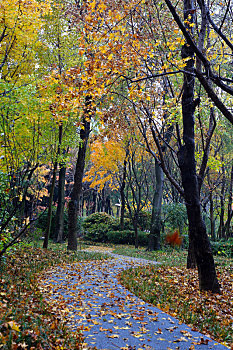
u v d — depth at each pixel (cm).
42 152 750
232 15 793
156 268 1027
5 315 394
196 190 770
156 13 780
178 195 2428
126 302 608
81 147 1420
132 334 439
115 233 2547
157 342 415
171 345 406
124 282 788
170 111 841
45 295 597
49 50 1203
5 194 608
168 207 1920
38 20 905
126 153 2083
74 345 379
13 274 709
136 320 502
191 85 773
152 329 465
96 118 854
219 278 909
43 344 353
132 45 634
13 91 761
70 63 1166
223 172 2031
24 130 733
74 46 1226
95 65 612
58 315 489
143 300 638
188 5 726
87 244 2508
